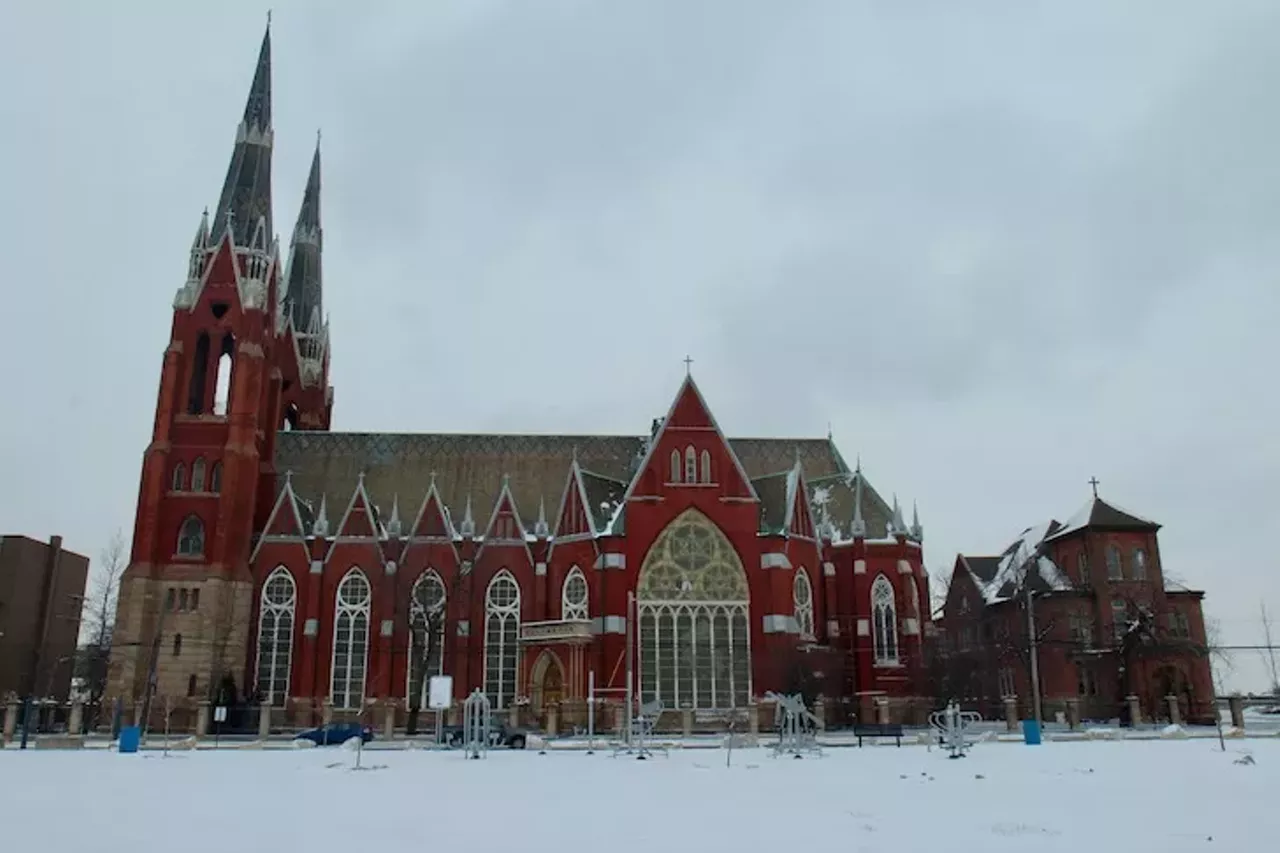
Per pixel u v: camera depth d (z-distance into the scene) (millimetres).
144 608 85812
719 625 83000
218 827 22578
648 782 35188
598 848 19422
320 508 97562
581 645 82500
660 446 86688
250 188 100500
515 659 88750
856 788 32312
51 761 47406
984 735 66125
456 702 86688
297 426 111500
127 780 36156
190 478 90688
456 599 88188
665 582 83500
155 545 87938
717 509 85188
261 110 104312
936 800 28281
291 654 88938
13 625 107250
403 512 97500
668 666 81750
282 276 112500
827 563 90812
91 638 110875
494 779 36812
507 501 92312
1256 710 134875
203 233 98000
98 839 20594
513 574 90562
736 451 104938
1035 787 32094
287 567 90875
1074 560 102875
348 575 90500
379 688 86312
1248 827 21891
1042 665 97750
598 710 80875
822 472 103938
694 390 88312
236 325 94188
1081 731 75562
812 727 73250
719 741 66375
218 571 87125
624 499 86062
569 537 88375
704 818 24250
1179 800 27734
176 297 95125
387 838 20891
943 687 91375
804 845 19719
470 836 21188
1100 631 97438
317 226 120562
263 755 53156
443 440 103438
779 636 82000
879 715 84875
